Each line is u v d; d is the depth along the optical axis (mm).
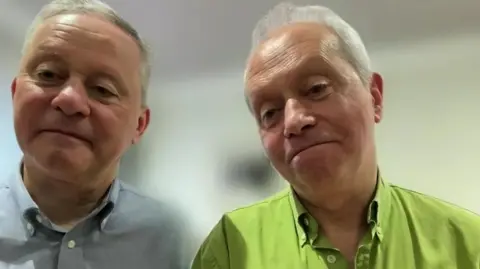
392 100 1708
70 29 980
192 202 1797
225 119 1855
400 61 1724
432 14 1582
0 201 1064
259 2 1535
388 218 1009
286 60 959
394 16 1592
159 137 1885
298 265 981
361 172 971
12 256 1014
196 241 1283
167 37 1728
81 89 958
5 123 1583
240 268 1013
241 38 1709
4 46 1605
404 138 1665
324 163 914
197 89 1923
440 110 1652
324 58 949
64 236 1036
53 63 960
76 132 947
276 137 963
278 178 1716
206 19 1633
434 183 1605
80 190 1040
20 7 1566
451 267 939
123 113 1011
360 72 981
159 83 1913
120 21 1056
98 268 1062
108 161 1008
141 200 1220
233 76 1879
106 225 1113
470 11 1559
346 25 1008
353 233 1007
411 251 966
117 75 1002
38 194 1052
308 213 1017
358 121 940
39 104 943
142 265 1117
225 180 1787
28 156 984
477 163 1577
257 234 1047
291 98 946
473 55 1649
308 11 1028
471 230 971
